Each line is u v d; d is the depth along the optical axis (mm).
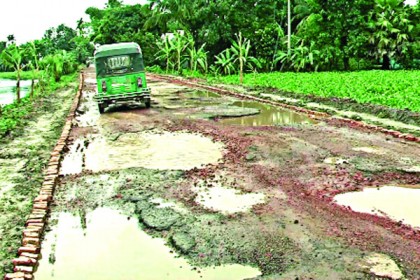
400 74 28969
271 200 7680
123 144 12555
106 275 5613
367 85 22094
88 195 8359
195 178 9016
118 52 18719
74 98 25969
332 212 7105
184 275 5480
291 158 10234
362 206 7332
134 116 17453
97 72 18719
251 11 41688
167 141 12586
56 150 11797
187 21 43906
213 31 40000
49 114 19812
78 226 7051
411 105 15586
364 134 12586
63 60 50719
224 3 39562
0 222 7242
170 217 7137
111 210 7594
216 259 5793
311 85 24031
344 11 35906
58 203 8047
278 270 5438
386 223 6656
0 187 9000
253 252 5898
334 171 9125
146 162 10469
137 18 57344
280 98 20891
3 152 12000
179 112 17812
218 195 8016
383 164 9492
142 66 18922
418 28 35594
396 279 5129
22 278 5477
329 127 13758
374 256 5664
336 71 37000
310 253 5797
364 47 36562
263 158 10320
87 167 10328
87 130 15031
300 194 7938
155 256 5984
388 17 36031
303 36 38750
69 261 6016
